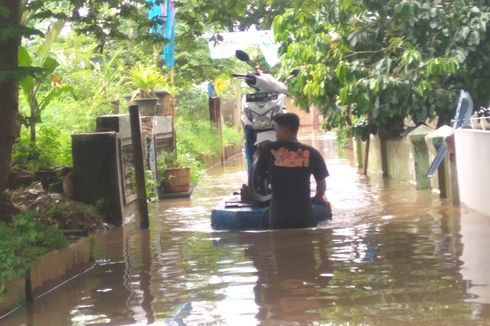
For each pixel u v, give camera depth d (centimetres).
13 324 632
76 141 1305
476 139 1153
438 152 1323
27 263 704
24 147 1427
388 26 1652
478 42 1532
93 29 1230
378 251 864
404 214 1180
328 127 1917
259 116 1166
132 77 2236
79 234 1090
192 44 1388
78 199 1301
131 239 1085
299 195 1055
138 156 1228
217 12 1241
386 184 1692
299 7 1273
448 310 593
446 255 820
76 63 2192
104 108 1950
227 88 3662
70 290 752
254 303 649
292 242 948
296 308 625
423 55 1581
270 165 1059
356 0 1593
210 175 2320
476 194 1168
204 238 1041
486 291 649
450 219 1096
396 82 1538
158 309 649
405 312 594
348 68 1570
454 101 1573
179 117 2905
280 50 1831
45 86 1830
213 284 734
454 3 1573
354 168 2227
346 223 1099
